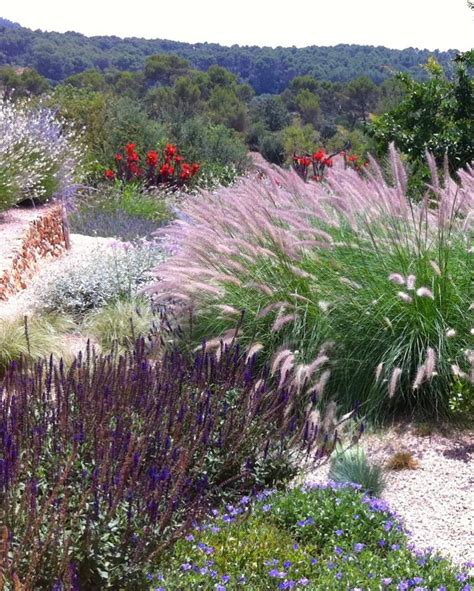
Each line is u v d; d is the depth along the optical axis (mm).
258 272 6805
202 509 3932
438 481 5176
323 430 5434
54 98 23625
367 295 6469
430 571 3691
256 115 68625
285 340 6484
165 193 18812
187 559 3543
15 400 4023
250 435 4637
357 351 6406
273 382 6047
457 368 5848
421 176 10820
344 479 4938
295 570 3584
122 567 3295
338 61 100500
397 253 6605
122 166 19297
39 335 7602
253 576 3516
